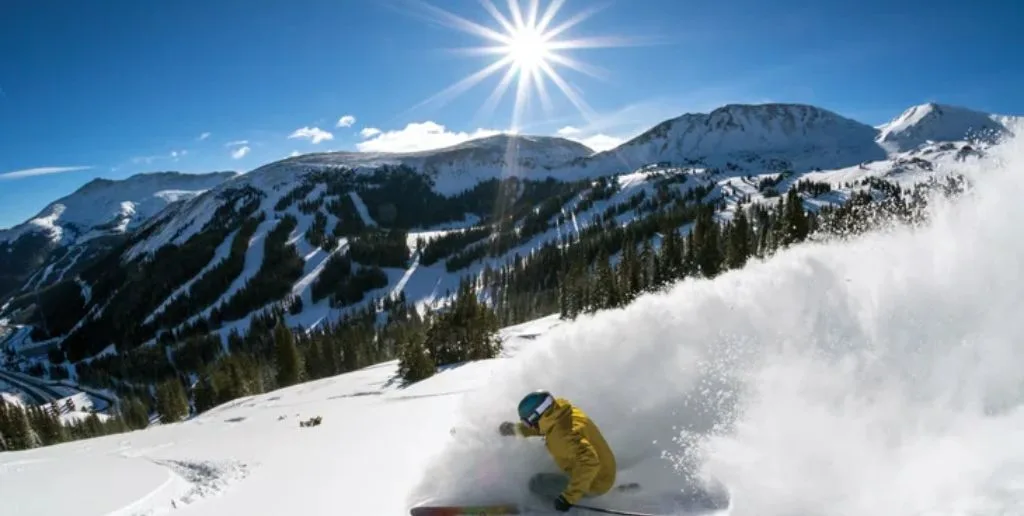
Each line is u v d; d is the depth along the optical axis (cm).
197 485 714
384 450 755
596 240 14000
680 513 381
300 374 7994
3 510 656
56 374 17488
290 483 645
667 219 13838
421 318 12888
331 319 16962
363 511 487
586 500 432
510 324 10206
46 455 1470
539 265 14438
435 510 446
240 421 2067
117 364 16000
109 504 654
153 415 10294
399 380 3144
